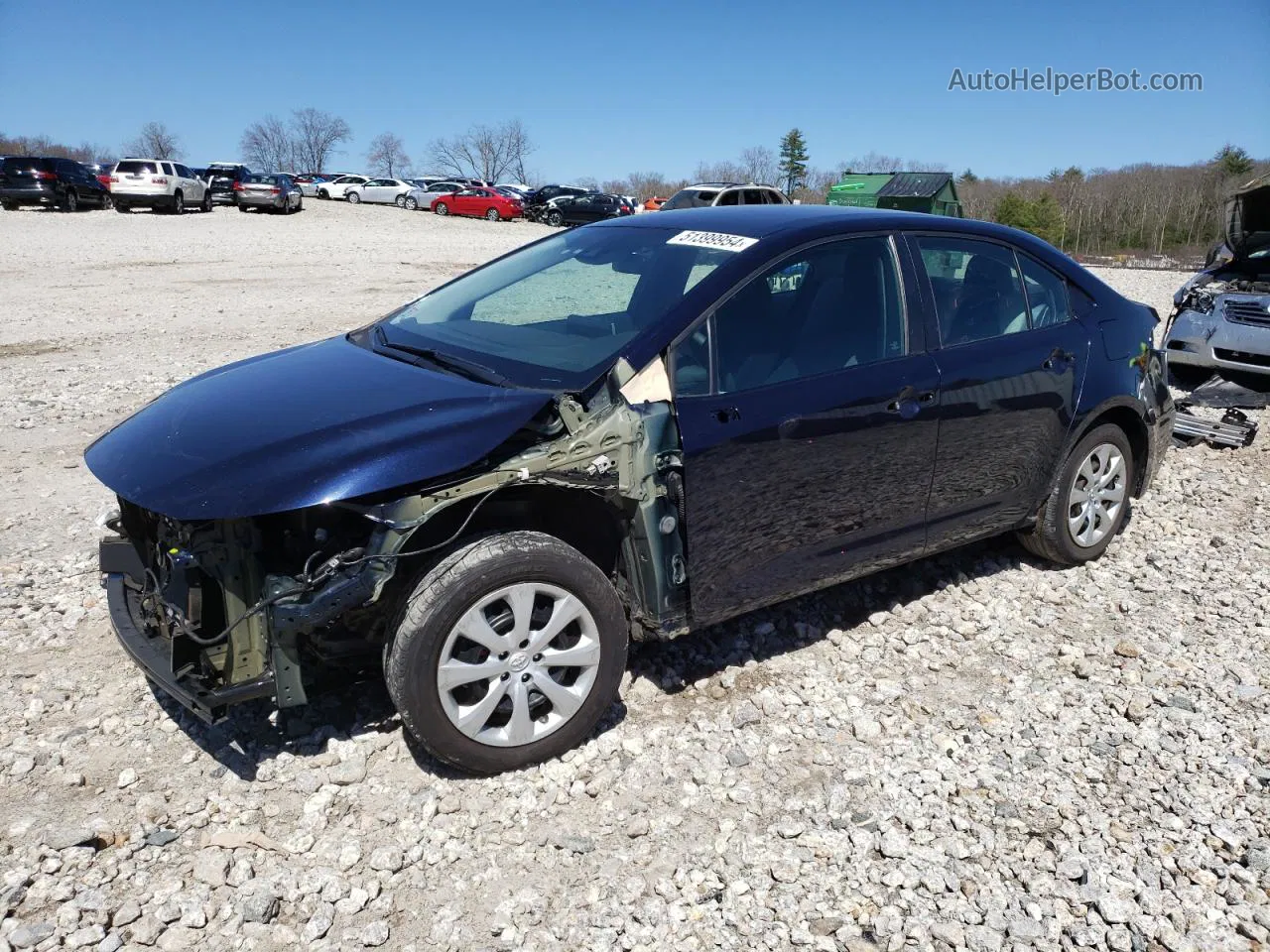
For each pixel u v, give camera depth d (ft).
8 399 27.12
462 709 10.44
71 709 11.98
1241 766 11.34
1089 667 13.47
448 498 10.00
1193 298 28.68
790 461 12.06
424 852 9.77
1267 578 16.55
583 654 11.02
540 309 13.02
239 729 11.57
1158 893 9.41
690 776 11.02
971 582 15.92
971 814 10.53
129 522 11.96
